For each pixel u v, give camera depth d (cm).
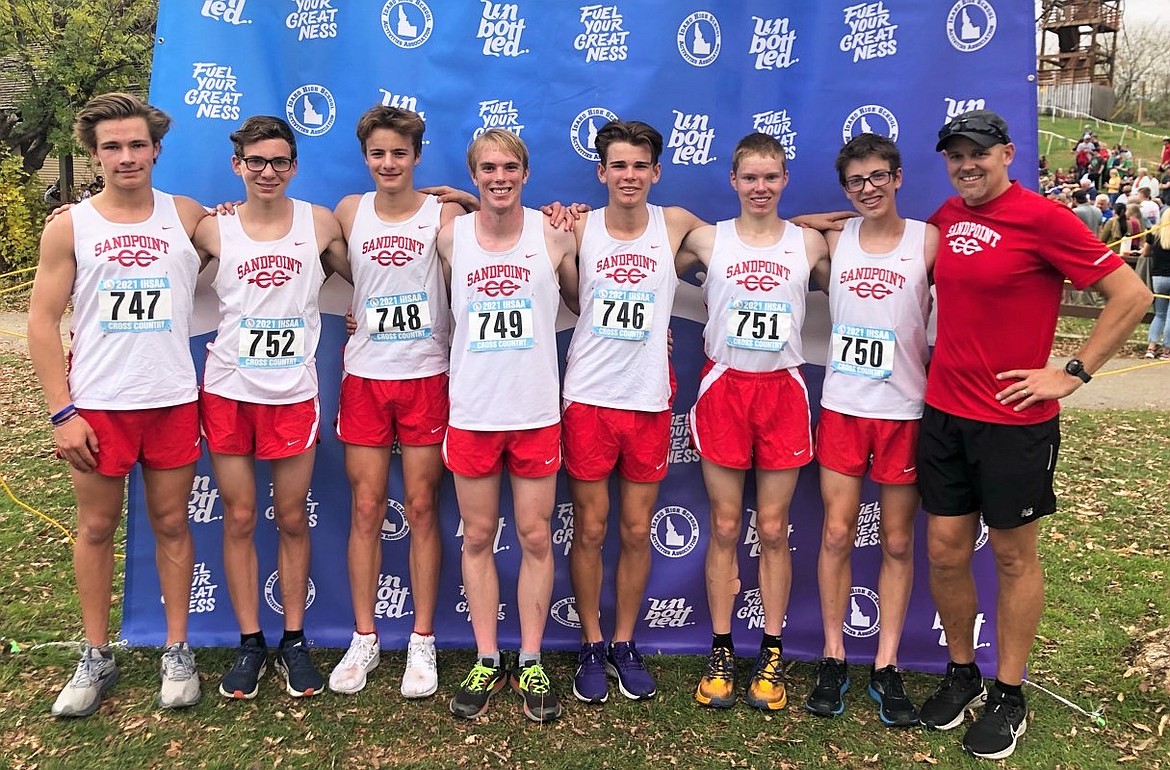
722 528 298
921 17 307
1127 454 595
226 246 276
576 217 288
